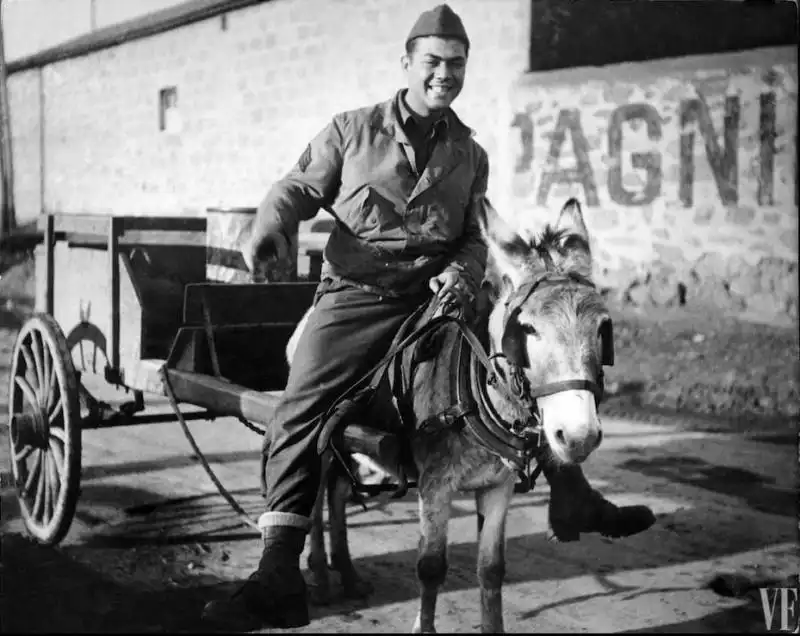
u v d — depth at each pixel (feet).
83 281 15.53
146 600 11.84
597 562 13.74
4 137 29.63
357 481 10.44
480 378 9.52
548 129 28.60
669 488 17.21
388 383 10.38
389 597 12.27
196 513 15.69
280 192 10.68
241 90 33.91
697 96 26.30
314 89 31.27
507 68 29.27
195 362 13.42
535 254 9.22
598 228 28.07
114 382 14.51
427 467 9.86
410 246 10.71
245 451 19.89
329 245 11.07
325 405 10.52
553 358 8.32
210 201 35.55
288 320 14.24
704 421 22.21
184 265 16.20
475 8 29.78
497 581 10.15
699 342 25.57
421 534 9.96
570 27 29.25
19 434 13.94
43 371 13.94
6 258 29.78
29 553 13.55
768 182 25.29
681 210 26.68
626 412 23.31
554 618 11.63
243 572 13.04
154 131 37.78
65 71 41.42
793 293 24.75
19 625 10.87
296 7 31.58
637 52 29.66
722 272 26.04
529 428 9.19
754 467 18.31
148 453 19.63
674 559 13.75
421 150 10.88
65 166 41.65
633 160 27.35
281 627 10.13
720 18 28.53
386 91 29.32
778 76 25.05
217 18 34.12
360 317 10.69
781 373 23.48
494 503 10.10
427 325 10.02
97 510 15.75
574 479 13.28
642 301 27.32
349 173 10.75
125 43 38.45
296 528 10.36
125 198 39.34
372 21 29.50
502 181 29.68
